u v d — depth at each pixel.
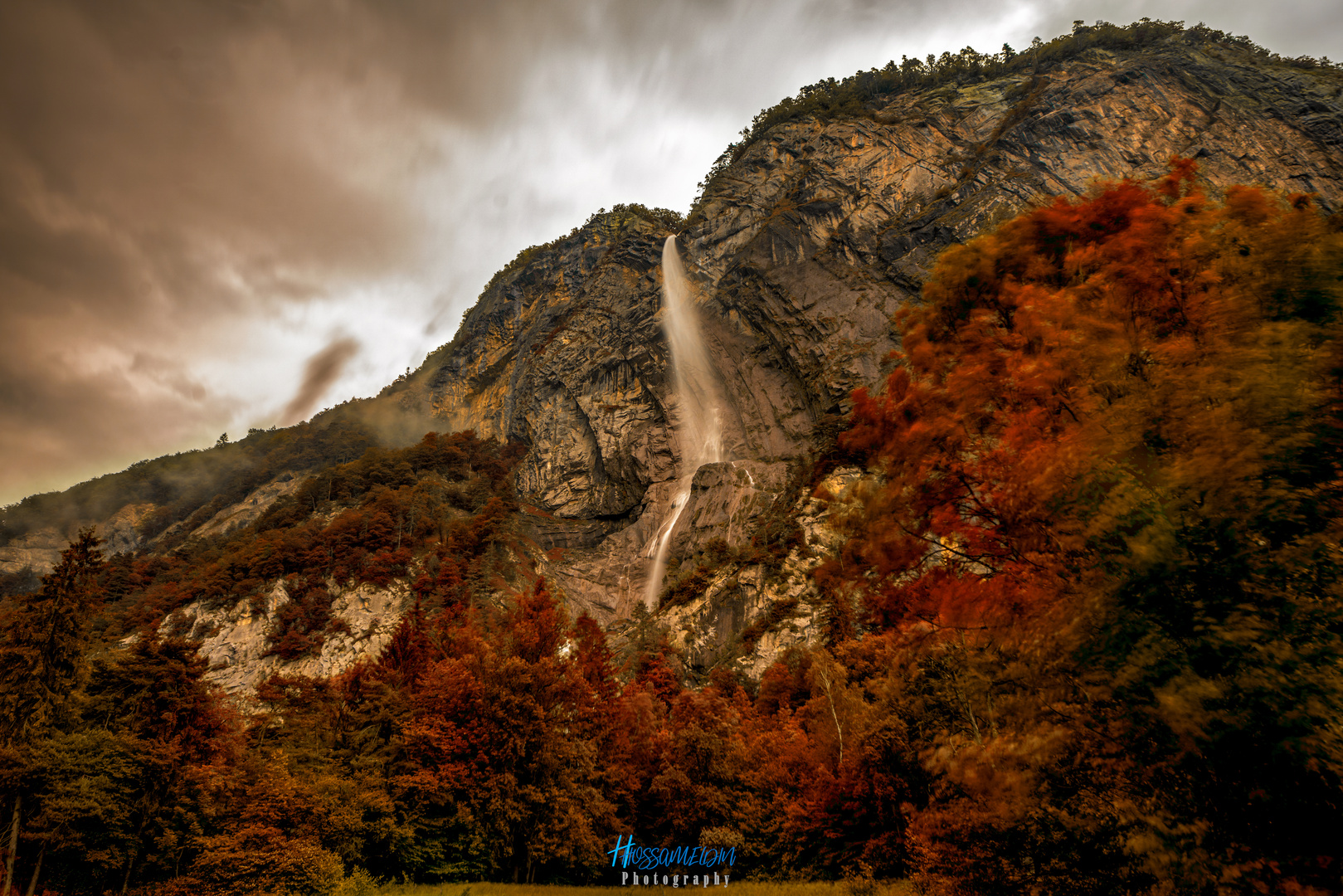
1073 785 11.09
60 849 25.00
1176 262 11.31
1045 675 10.77
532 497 166.75
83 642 31.38
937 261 15.80
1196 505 9.01
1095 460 9.95
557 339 192.00
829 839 32.09
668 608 100.31
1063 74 152.25
